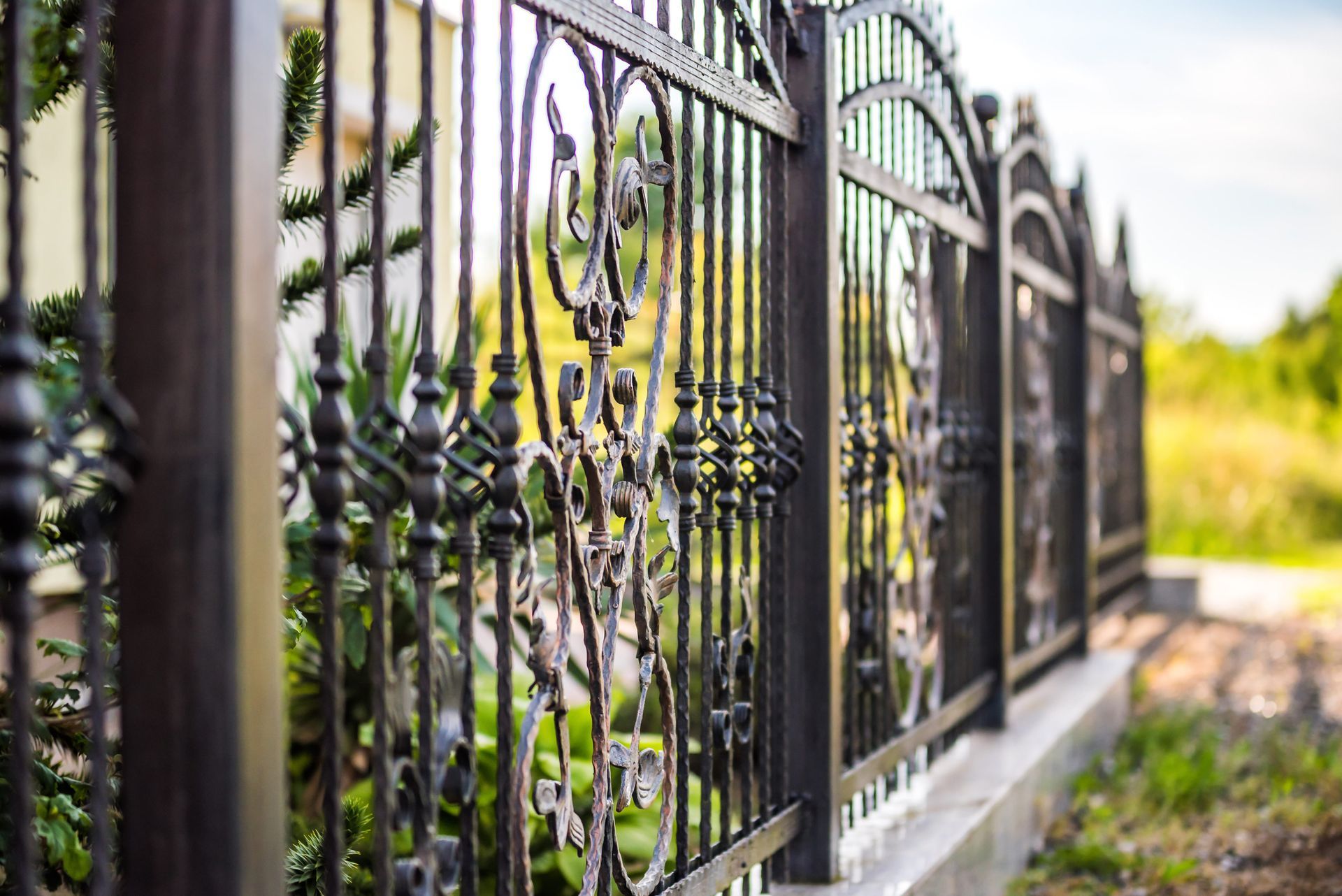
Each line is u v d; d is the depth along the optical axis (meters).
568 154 1.60
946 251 3.92
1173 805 4.89
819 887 2.63
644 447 1.91
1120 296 8.55
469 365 1.39
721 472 2.18
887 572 3.25
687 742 2.10
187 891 1.06
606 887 1.82
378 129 1.27
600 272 1.71
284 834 1.11
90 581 1.05
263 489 1.09
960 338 3.96
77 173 4.23
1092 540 7.60
